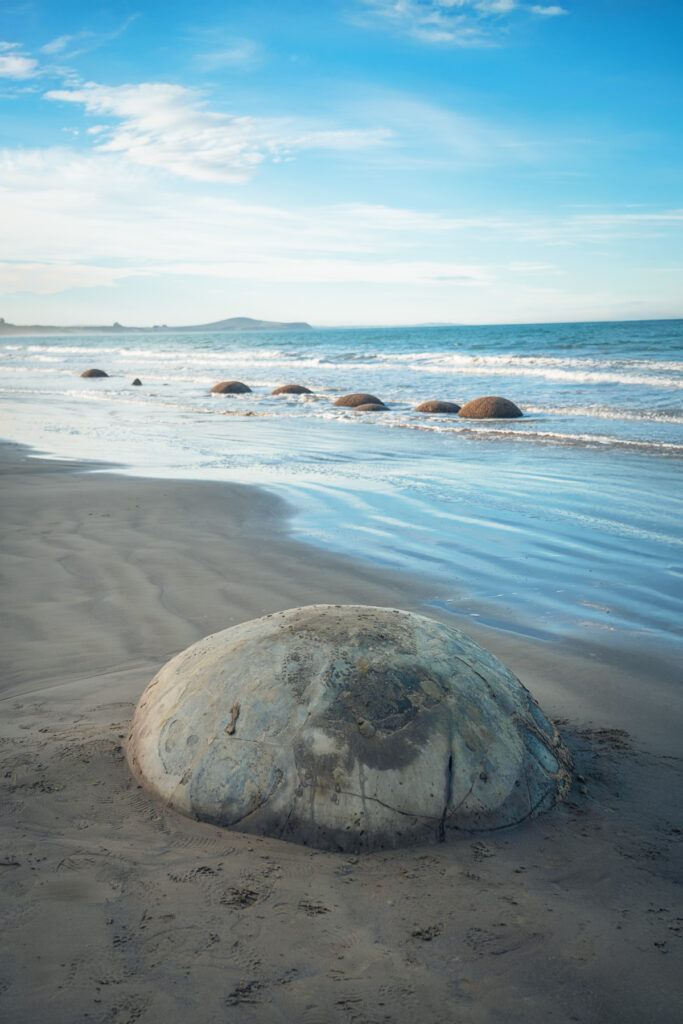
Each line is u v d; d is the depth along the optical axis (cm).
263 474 1090
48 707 374
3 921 215
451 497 920
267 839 254
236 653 294
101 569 625
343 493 945
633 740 346
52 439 1498
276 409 2069
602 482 1001
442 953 207
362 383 2814
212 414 1973
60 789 287
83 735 336
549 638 484
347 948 208
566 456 1224
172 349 7325
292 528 773
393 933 214
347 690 268
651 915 225
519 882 238
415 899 228
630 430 1491
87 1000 188
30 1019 182
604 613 529
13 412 2059
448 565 644
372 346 6181
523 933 215
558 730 356
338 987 195
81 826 263
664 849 258
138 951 205
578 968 203
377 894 229
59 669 426
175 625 498
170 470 1125
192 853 248
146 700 316
